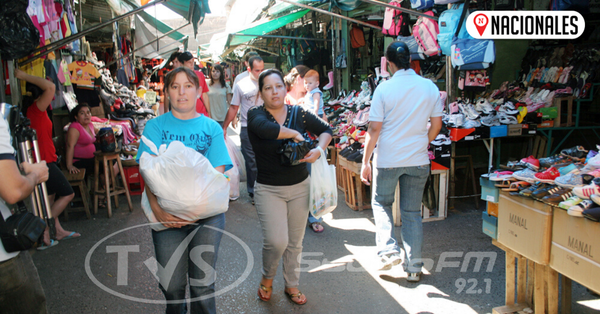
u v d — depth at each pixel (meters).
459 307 3.01
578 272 2.21
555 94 5.78
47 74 5.70
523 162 2.87
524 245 2.57
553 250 2.40
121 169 5.59
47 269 3.82
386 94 3.23
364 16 8.70
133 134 7.75
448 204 5.17
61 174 4.50
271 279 3.12
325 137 2.87
